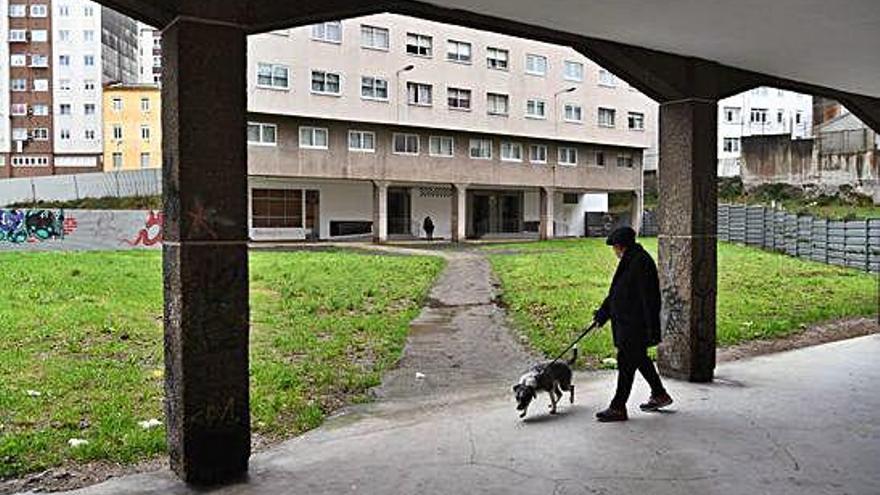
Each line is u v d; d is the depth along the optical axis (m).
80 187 39.50
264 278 20.16
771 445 6.15
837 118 44.91
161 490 5.33
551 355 10.99
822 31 7.31
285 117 34.84
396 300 17.08
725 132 67.00
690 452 5.96
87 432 6.95
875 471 5.53
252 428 7.13
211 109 5.45
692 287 8.62
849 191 40.72
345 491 5.23
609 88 46.12
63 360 10.14
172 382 5.57
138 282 18.62
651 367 7.13
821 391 8.14
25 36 67.50
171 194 5.48
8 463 6.03
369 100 36.88
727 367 9.61
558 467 5.64
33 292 16.30
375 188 38.19
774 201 41.69
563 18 6.94
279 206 38.00
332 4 5.94
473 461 5.82
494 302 17.22
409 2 6.38
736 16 6.83
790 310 15.46
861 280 21.66
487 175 41.78
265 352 10.91
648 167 56.69
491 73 41.22
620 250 7.07
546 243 38.62
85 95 67.81
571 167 45.38
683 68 8.48
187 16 5.36
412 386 9.16
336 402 8.31
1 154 67.25
